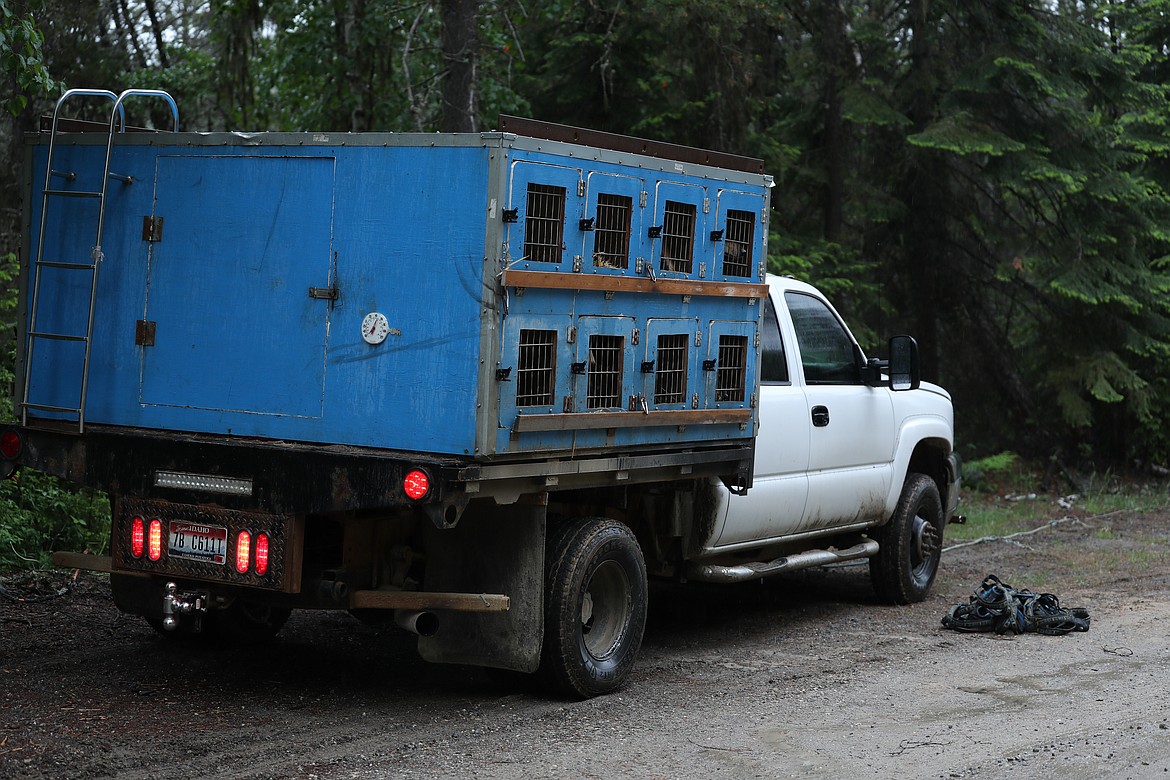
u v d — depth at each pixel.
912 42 18.31
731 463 7.01
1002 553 12.17
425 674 6.73
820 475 8.27
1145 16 20.98
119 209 6.13
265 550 5.54
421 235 5.40
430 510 5.21
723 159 6.71
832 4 17.88
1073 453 20.08
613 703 6.20
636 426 6.13
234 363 5.83
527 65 16.75
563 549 6.08
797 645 7.83
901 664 7.28
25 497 9.12
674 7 14.91
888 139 18.92
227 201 5.85
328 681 6.50
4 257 11.12
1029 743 5.60
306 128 16.16
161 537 5.80
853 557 8.73
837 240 17.98
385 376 5.47
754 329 7.05
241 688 6.27
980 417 20.66
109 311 6.15
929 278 19.36
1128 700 6.44
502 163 5.25
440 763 5.11
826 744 5.54
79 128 6.53
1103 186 17.88
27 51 7.20
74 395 6.24
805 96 19.28
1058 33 18.05
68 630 7.31
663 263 6.32
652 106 16.05
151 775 4.82
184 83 16.80
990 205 20.16
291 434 5.69
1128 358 19.20
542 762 5.17
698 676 6.88
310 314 5.65
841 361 8.75
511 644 5.93
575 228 5.69
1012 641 8.02
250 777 4.84
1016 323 21.27
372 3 14.85
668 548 7.36
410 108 14.02
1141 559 11.84
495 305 5.27
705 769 5.13
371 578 6.00
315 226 5.64
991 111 17.95
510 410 5.39
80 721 5.52
